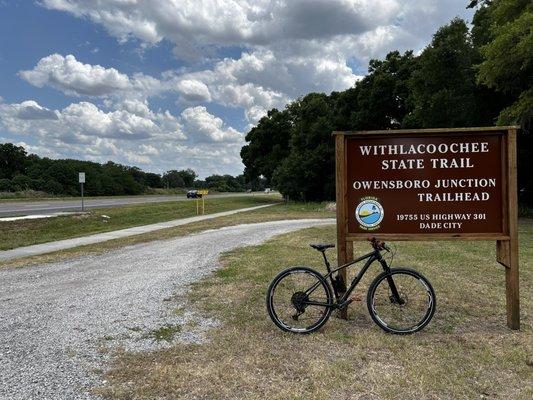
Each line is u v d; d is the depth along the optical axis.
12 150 91.88
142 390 3.61
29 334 5.03
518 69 16.47
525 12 15.43
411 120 27.06
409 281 5.02
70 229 22.31
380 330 4.93
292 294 5.05
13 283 8.06
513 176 4.98
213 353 4.34
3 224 21.23
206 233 16.06
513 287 4.97
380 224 5.18
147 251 11.79
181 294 6.74
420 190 5.14
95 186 89.62
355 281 5.11
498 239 5.02
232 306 5.96
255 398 3.46
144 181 121.94
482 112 22.45
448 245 11.09
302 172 44.78
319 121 43.84
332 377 3.79
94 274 8.67
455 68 22.14
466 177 5.09
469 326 5.08
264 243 12.40
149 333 4.99
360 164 5.21
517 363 4.07
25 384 3.75
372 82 38.69
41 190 77.69
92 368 4.05
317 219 21.77
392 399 3.44
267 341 4.64
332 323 5.16
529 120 18.19
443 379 3.75
